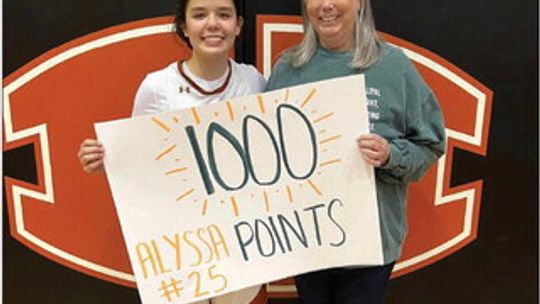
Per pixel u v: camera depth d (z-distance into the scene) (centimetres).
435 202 135
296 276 117
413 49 129
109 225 135
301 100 100
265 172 102
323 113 100
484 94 131
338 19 98
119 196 100
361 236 102
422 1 127
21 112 129
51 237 134
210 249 103
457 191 135
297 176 102
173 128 100
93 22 126
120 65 128
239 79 110
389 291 137
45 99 129
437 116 104
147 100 107
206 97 106
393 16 127
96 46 127
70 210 133
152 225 102
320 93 99
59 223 134
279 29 127
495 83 130
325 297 115
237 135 101
